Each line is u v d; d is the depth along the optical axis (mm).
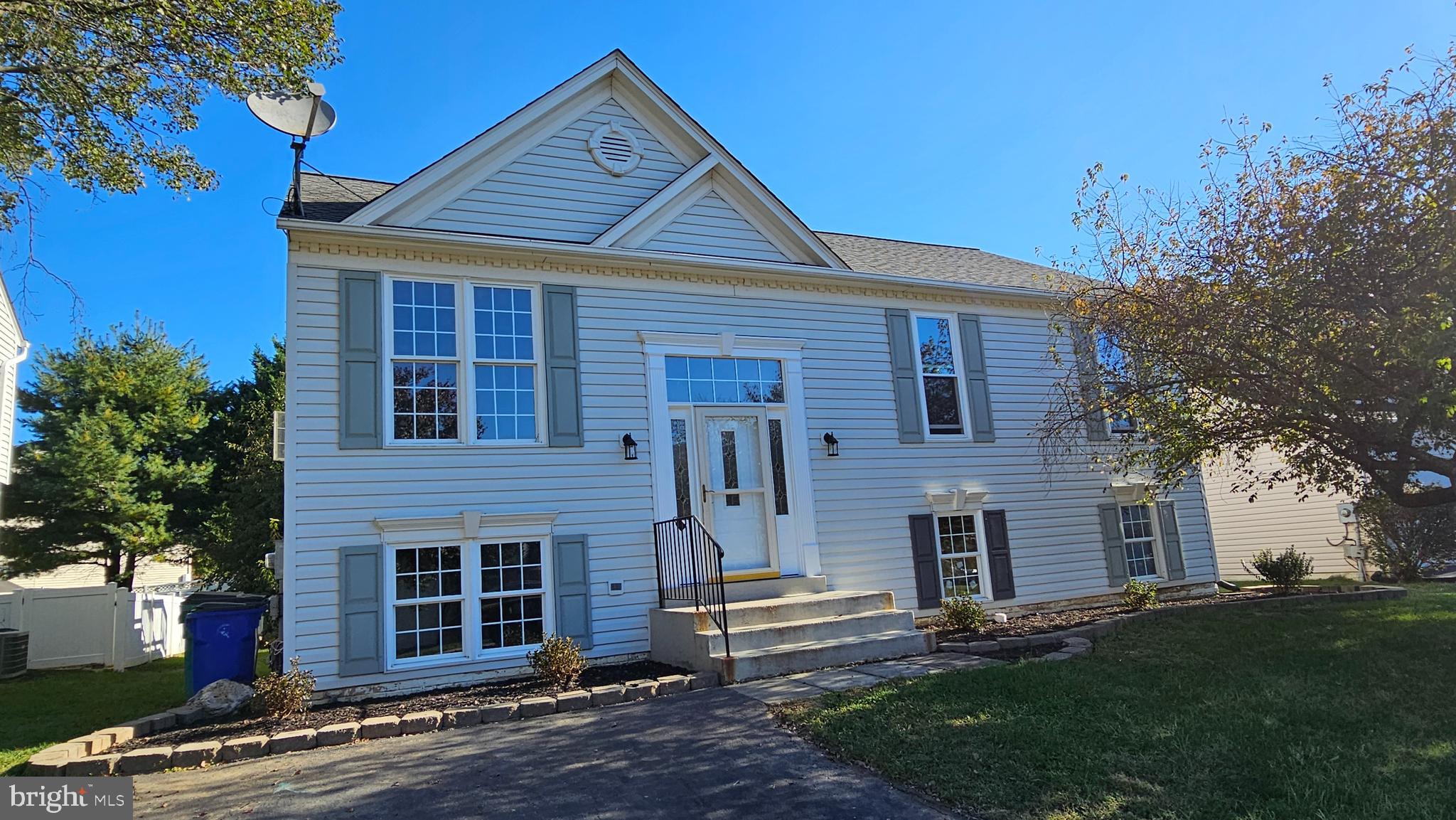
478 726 6336
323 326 8180
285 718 6719
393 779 5109
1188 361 8609
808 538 10180
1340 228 7477
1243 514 19938
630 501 9258
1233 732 5258
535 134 9773
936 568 11008
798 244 11062
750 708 6379
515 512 8609
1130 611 11227
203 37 7918
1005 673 6930
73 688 9586
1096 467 12617
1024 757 4879
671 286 10070
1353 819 3910
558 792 4762
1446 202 6918
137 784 5215
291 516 7684
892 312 11586
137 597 12477
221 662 7809
